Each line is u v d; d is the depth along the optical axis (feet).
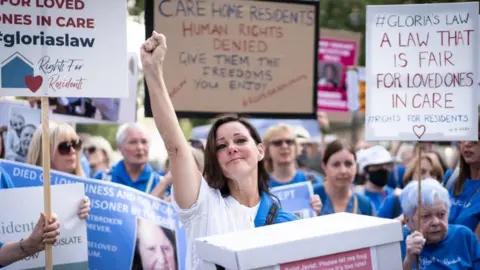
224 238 9.23
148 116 15.92
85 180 14.44
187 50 17.46
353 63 26.07
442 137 14.26
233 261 8.57
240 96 17.98
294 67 18.39
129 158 18.45
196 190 11.03
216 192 11.38
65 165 15.49
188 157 11.07
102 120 17.31
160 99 11.05
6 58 11.99
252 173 11.35
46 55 12.12
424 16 14.28
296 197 16.56
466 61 14.21
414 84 14.35
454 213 17.53
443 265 14.47
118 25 12.37
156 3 17.13
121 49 12.37
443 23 14.25
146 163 18.94
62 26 12.18
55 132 15.44
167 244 14.76
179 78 17.44
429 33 14.29
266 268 8.70
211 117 17.74
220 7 17.65
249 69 18.02
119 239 14.49
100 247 14.43
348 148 19.02
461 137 14.23
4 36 11.97
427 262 14.57
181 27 17.37
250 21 17.94
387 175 22.76
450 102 14.26
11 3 11.98
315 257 8.98
